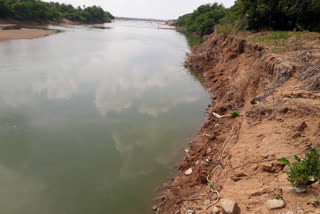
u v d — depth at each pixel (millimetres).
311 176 3896
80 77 17312
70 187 7125
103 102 13297
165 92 15484
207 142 8727
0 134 9578
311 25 16859
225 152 6961
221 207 4254
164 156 8586
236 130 7844
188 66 23172
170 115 11969
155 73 20094
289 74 8523
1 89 13883
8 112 11328
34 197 6730
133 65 22312
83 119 11227
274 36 14406
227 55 18656
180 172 7590
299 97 7086
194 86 17125
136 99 14008
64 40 36344
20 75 16578
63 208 6395
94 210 6328
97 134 10023
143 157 8539
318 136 5230
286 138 5730
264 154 5418
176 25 102500
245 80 11836
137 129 10484
